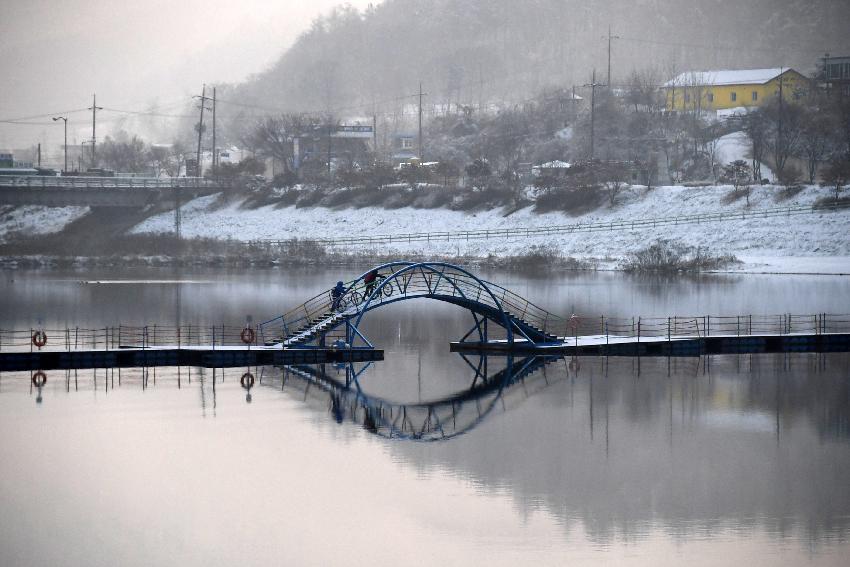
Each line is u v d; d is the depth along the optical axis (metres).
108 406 111.94
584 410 110.94
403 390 120.12
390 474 90.56
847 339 148.12
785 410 110.62
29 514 82.44
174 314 182.00
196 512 82.50
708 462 93.31
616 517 81.06
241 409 111.00
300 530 78.88
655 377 127.31
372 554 74.69
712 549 75.06
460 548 75.62
